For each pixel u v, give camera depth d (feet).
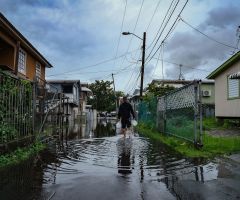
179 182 21.04
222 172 23.93
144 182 21.08
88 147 39.91
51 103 56.49
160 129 59.16
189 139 38.73
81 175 23.13
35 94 38.01
